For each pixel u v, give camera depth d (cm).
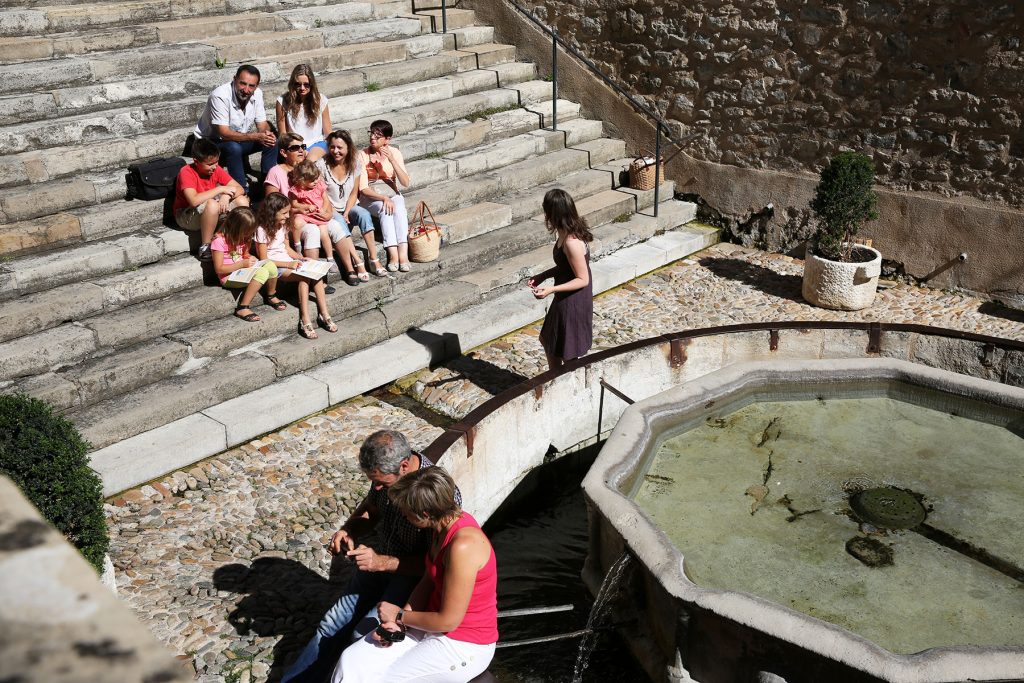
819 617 388
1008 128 773
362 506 389
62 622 61
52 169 683
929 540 437
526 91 1020
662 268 896
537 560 514
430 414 638
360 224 718
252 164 796
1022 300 801
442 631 332
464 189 853
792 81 879
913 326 610
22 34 764
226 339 633
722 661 372
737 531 443
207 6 891
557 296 606
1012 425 534
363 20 990
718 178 953
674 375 621
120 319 613
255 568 475
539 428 552
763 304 819
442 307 733
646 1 948
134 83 757
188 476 552
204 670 403
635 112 995
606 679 418
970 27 769
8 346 570
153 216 693
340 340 666
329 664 376
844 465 498
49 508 393
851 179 788
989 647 339
